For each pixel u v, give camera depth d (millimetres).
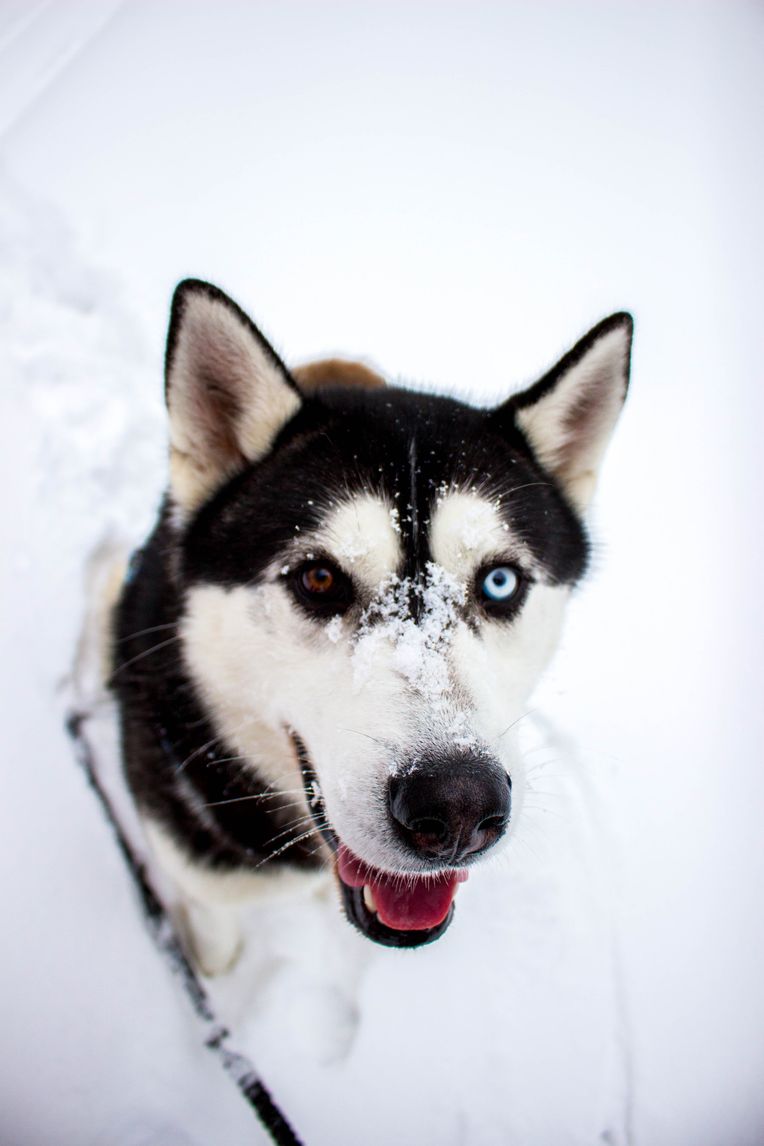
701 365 792
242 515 381
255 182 933
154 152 945
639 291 858
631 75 1110
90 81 1022
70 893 470
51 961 451
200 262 836
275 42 1127
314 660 351
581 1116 444
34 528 606
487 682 340
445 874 363
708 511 685
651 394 765
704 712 575
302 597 357
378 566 351
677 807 538
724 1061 462
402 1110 438
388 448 373
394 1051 451
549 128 1039
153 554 435
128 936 464
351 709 331
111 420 689
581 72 1116
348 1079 443
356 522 355
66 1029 436
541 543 387
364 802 316
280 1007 456
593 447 423
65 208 854
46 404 682
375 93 1066
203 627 380
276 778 401
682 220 935
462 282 856
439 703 323
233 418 395
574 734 555
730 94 1092
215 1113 427
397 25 1175
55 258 794
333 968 471
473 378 768
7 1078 420
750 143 1024
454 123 1037
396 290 842
